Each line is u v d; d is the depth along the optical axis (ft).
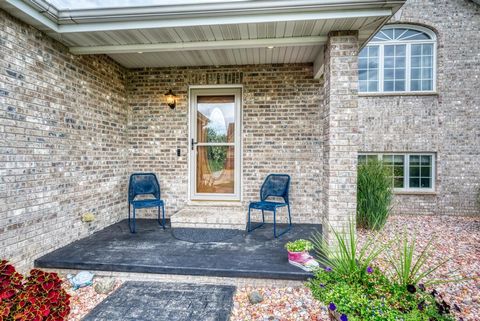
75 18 8.87
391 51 19.26
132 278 8.75
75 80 10.98
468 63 17.94
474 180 18.06
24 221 8.62
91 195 11.93
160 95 14.74
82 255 9.43
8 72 8.13
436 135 18.31
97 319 6.61
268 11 8.35
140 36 9.71
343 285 5.48
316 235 11.80
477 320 6.68
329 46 9.47
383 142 18.75
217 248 10.22
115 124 13.78
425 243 12.35
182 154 14.69
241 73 14.30
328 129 9.56
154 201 12.78
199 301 7.43
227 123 15.01
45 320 5.27
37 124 9.14
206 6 8.41
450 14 18.06
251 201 14.32
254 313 7.05
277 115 14.15
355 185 9.27
